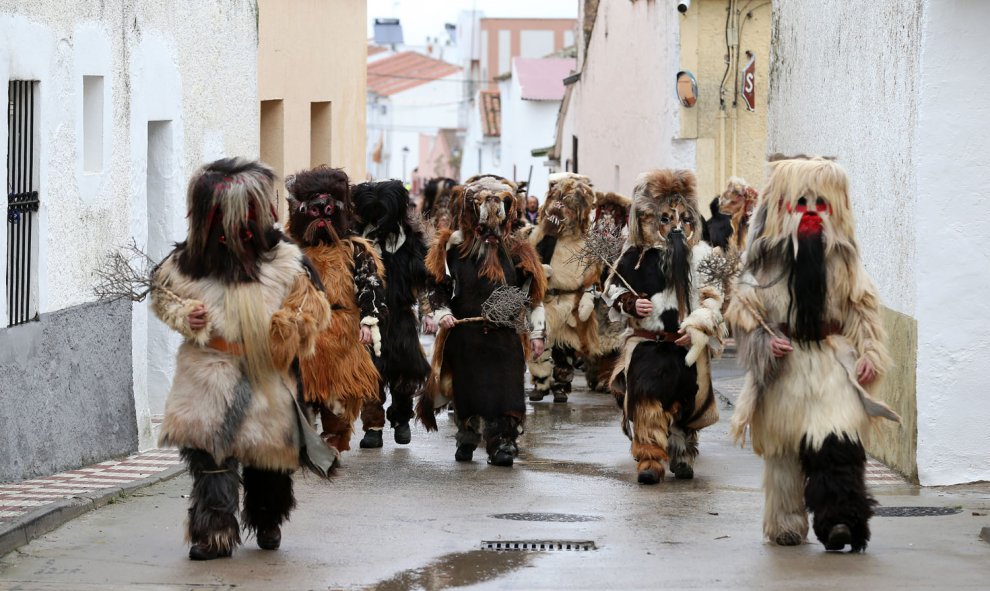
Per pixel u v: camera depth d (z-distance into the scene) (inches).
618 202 629.6
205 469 316.5
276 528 328.5
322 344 449.1
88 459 438.3
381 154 3430.1
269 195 319.6
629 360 435.5
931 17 409.7
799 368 328.2
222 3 589.3
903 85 433.7
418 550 330.6
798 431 327.3
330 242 458.9
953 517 370.3
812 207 329.1
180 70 534.9
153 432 493.4
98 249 452.8
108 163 461.4
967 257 413.7
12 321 397.1
